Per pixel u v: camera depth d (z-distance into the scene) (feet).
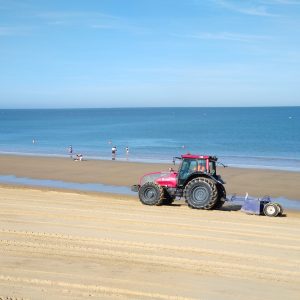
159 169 98.99
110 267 30.32
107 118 538.88
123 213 48.03
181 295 25.84
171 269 30.12
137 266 30.60
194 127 305.53
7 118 570.05
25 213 47.32
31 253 33.17
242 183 81.15
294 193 71.46
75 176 89.15
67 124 376.48
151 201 53.67
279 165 113.09
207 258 32.48
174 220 44.75
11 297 25.23
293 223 44.75
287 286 27.45
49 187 76.23
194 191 51.57
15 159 119.85
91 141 194.90
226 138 208.44
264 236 38.86
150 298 25.39
